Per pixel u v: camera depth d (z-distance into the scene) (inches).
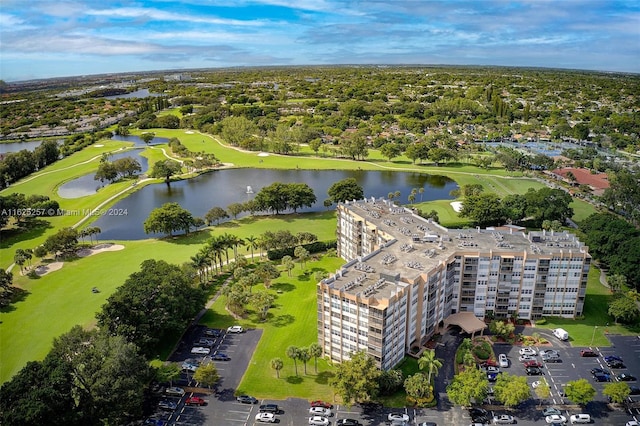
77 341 7273.6
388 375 7229.3
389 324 7327.8
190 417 6899.6
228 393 7367.1
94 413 6530.5
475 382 6860.2
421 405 7062.0
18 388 6156.5
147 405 7135.8
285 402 7175.2
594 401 7194.9
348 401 6815.9
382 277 7844.5
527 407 7106.3
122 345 6939.0
